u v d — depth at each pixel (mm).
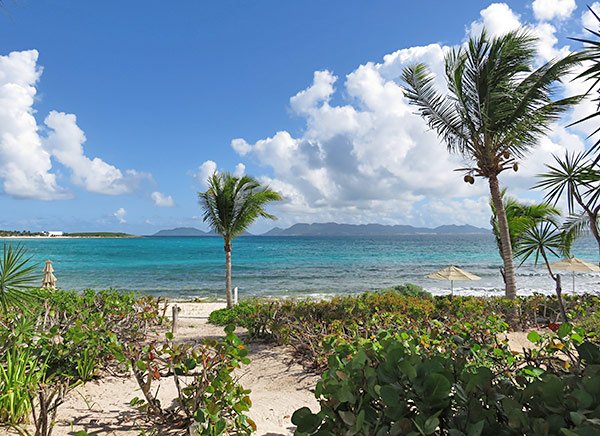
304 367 6652
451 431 1504
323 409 1865
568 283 30391
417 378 1751
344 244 121750
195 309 16844
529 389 1699
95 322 5984
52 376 4797
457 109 13016
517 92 12227
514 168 12906
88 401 4531
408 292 17516
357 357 2035
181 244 121250
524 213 15047
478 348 3729
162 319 10102
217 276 37062
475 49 12289
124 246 105188
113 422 3945
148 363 3936
